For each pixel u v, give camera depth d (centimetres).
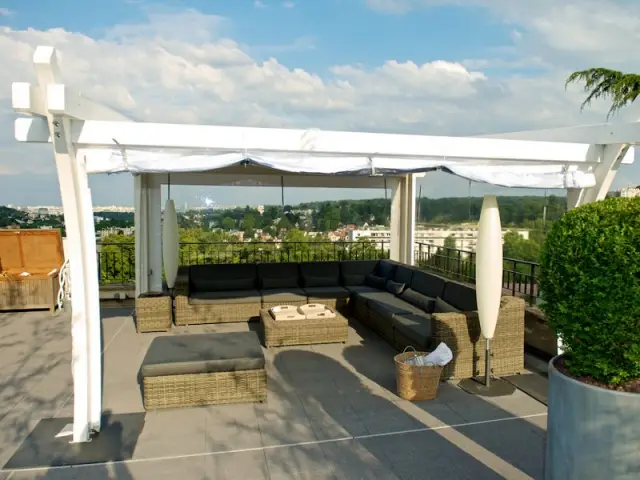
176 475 306
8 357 535
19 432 363
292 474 308
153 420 384
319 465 319
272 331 572
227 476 305
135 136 359
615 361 224
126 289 822
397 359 435
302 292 723
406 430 368
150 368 397
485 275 430
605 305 216
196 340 465
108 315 733
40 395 433
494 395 434
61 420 383
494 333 475
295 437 357
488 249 428
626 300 211
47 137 343
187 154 380
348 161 417
